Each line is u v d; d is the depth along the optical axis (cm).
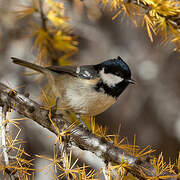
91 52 1442
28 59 1167
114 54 1468
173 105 1474
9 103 714
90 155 892
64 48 973
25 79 1116
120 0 798
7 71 1140
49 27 968
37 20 1011
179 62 1488
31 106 717
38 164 1094
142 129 1454
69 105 888
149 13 787
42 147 1125
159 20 796
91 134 720
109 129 1438
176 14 796
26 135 1104
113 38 1476
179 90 1486
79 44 1418
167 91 1495
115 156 684
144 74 1511
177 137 1418
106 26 1445
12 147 593
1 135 600
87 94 859
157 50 1484
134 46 1529
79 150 879
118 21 1430
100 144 701
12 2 1093
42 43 967
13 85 1076
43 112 720
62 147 618
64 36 965
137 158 668
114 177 638
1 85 738
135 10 807
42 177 1056
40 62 964
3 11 1098
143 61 1517
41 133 1143
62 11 943
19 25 1147
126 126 1458
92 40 1402
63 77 899
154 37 992
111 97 877
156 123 1459
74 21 1250
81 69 876
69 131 708
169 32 818
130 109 1485
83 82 862
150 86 1506
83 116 909
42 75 998
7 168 571
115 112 1480
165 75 1505
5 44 1173
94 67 897
